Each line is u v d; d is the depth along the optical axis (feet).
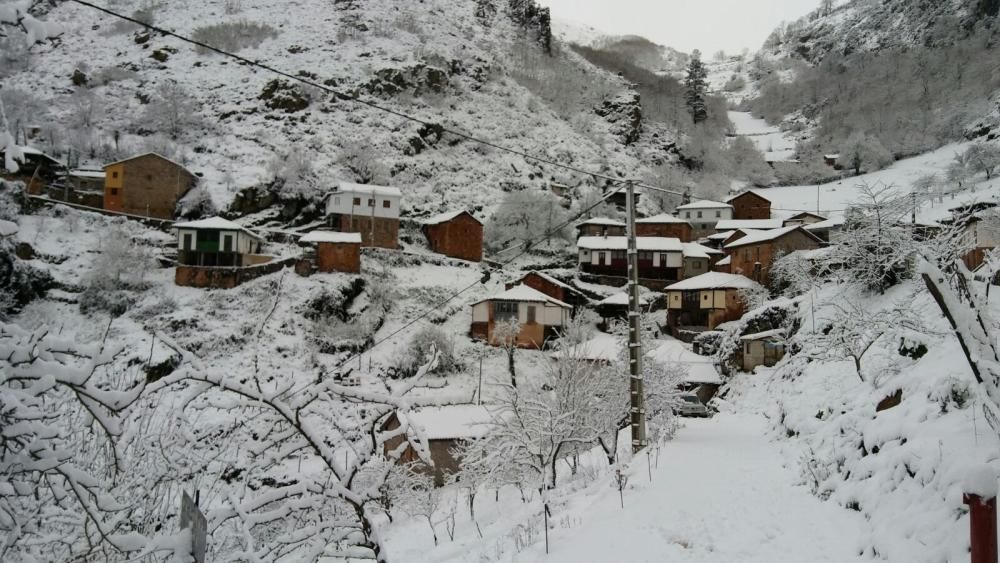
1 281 144.56
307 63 348.59
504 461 62.59
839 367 75.87
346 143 283.18
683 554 32.40
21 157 18.54
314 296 178.60
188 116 282.77
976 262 75.56
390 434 21.62
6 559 18.40
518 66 460.55
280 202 244.42
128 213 223.30
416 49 391.24
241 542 23.35
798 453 51.06
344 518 22.24
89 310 155.74
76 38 361.10
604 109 448.65
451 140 332.19
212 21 398.62
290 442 22.36
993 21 523.70
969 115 372.58
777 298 173.78
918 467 32.04
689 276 244.42
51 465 17.02
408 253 233.35
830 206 319.88
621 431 92.84
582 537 38.50
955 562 24.70
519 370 173.37
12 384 17.84
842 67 602.03
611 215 305.32
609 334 205.36
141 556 17.44
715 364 143.02
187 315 159.63
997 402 25.11
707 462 53.83
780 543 32.22
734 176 422.41
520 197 279.69
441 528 64.69
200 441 22.17
